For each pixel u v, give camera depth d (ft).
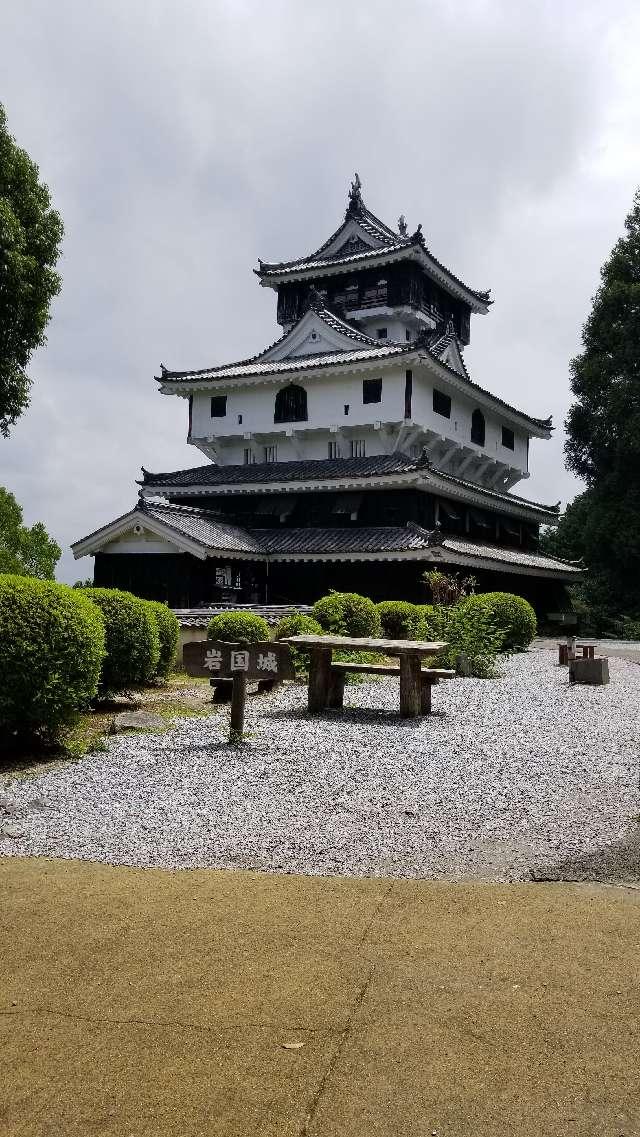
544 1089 10.73
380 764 29.99
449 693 48.24
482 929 15.75
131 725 37.11
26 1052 11.69
